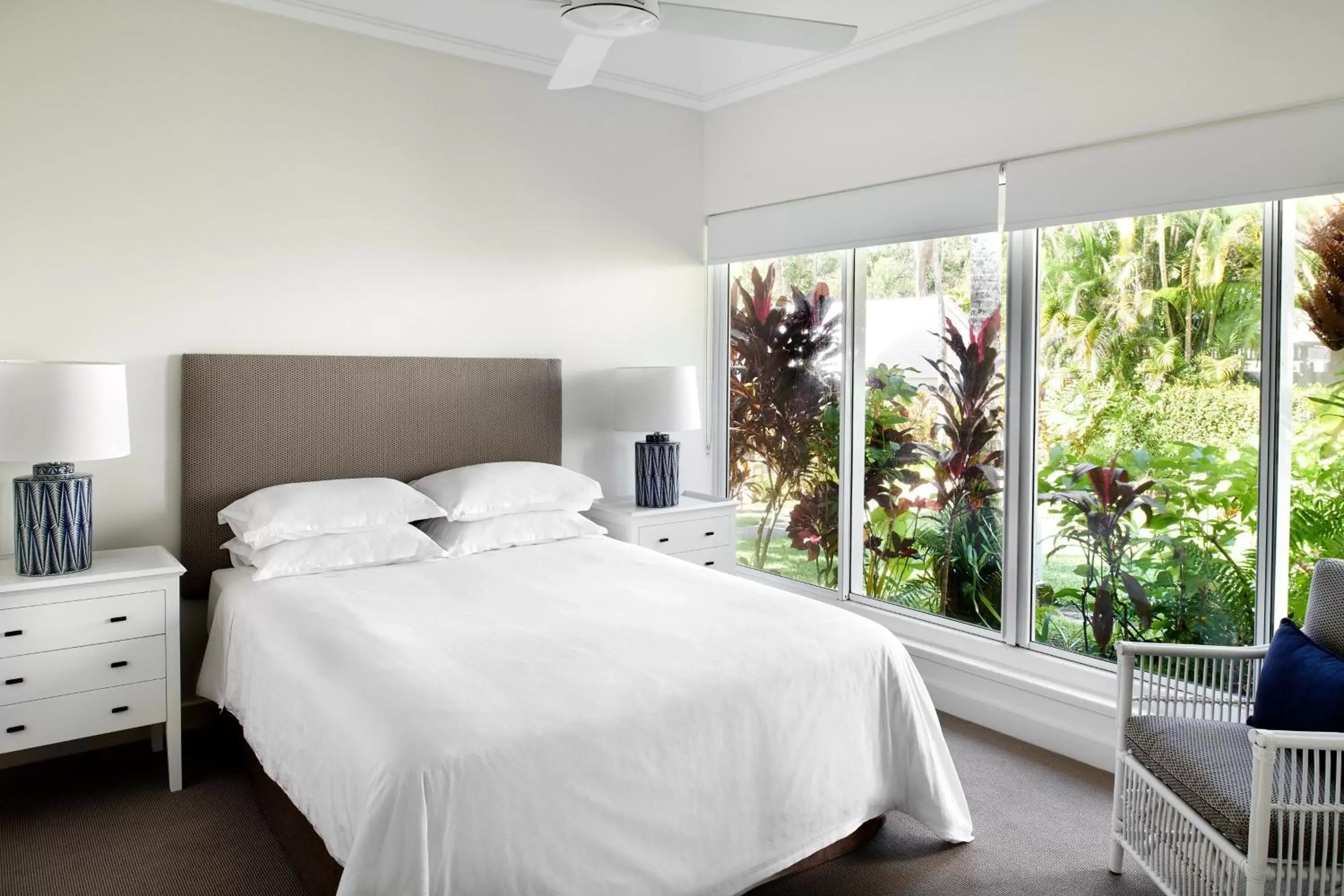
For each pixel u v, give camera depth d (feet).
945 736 11.04
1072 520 10.85
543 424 13.62
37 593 8.64
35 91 9.81
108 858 8.12
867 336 13.28
